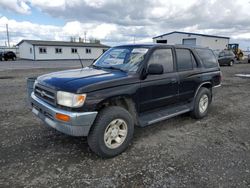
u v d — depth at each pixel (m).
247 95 8.41
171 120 5.24
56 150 3.59
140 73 3.74
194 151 3.65
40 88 3.60
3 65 24.77
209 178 2.88
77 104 3.00
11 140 3.92
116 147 3.42
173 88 4.38
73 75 3.62
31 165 3.12
